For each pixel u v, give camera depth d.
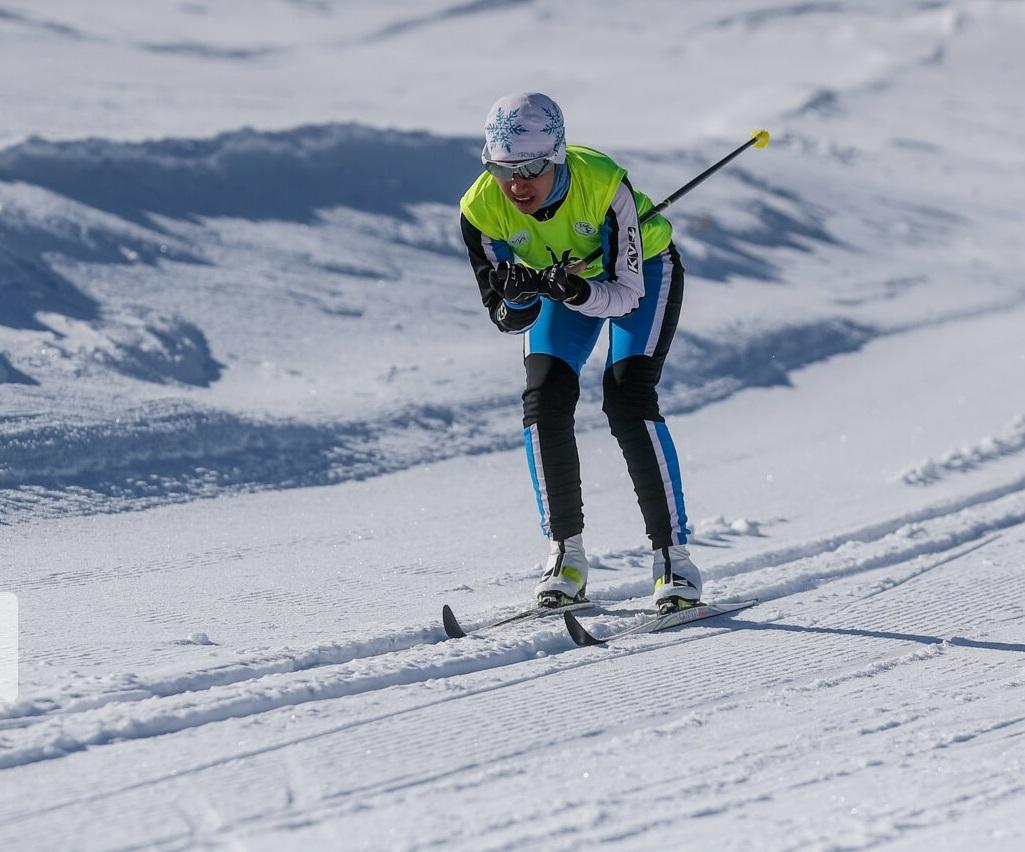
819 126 100.06
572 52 140.00
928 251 62.50
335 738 10.10
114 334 27.47
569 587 14.80
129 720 10.06
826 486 24.38
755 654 13.23
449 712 10.91
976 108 122.56
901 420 31.47
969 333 44.50
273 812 8.52
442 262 41.66
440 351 32.59
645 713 11.10
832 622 14.70
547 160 13.34
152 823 8.28
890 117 111.44
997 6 160.00
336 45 132.88
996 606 15.56
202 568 17.09
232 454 23.20
